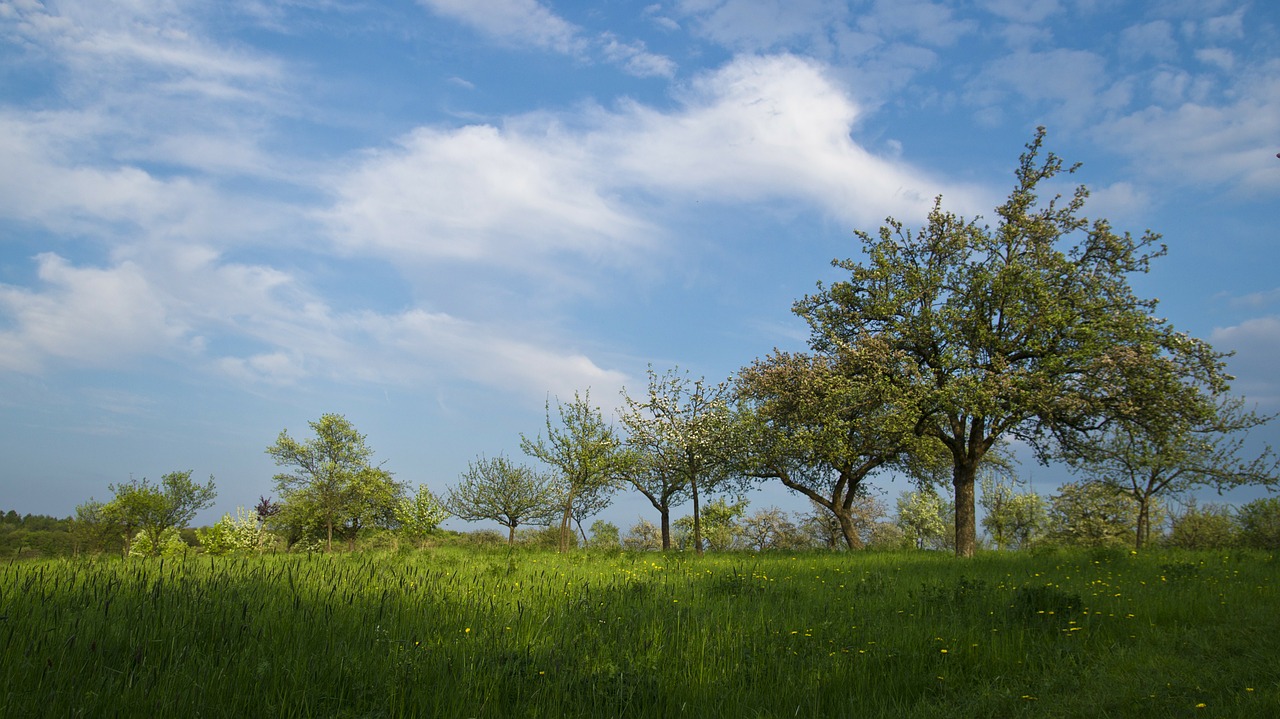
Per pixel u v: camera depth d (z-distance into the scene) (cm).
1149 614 1019
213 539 3972
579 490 3469
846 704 668
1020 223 2416
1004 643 869
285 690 553
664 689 667
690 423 3416
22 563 1340
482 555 2242
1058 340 2331
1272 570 1543
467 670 639
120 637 645
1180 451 2594
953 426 2503
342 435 4512
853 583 1370
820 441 2952
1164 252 2300
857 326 2709
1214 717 588
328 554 1895
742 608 1048
